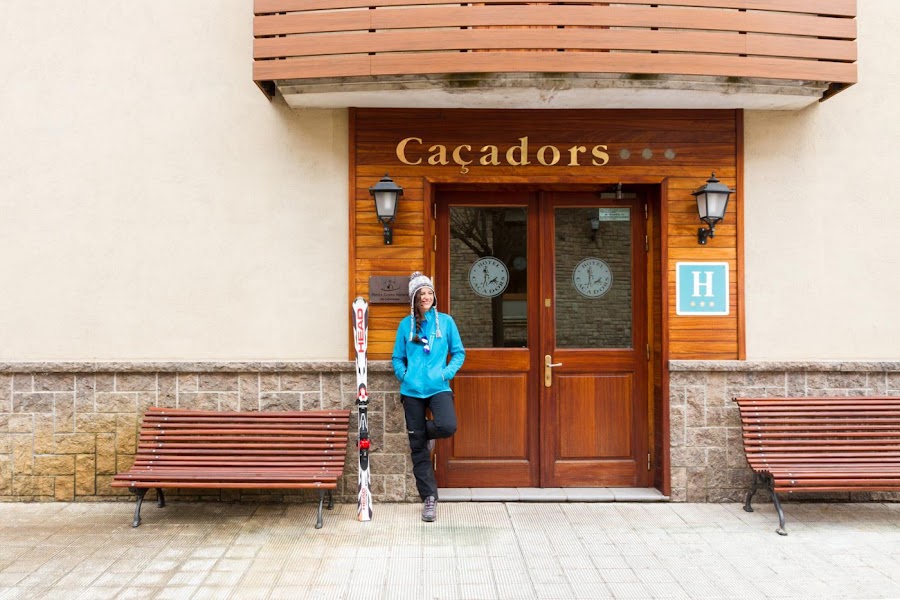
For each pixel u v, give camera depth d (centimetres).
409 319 456
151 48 487
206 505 476
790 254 496
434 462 504
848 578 357
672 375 487
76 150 485
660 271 498
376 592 339
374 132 488
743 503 484
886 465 451
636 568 370
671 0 437
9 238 484
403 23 436
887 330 497
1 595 332
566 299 514
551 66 429
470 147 489
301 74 441
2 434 482
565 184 503
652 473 510
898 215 498
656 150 493
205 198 487
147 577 354
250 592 338
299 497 482
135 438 482
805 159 496
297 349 487
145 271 485
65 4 486
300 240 487
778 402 472
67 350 484
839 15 452
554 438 510
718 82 448
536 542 408
